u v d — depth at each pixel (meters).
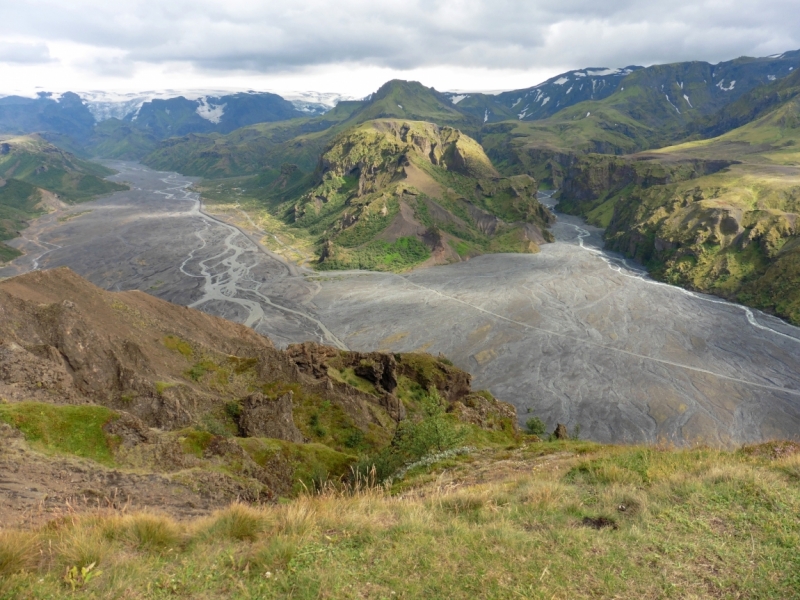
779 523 11.77
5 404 25.03
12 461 20.75
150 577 9.77
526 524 12.48
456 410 58.78
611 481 15.72
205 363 53.59
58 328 39.25
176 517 19.98
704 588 9.47
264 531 12.10
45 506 17.31
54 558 10.22
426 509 13.87
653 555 10.56
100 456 24.77
